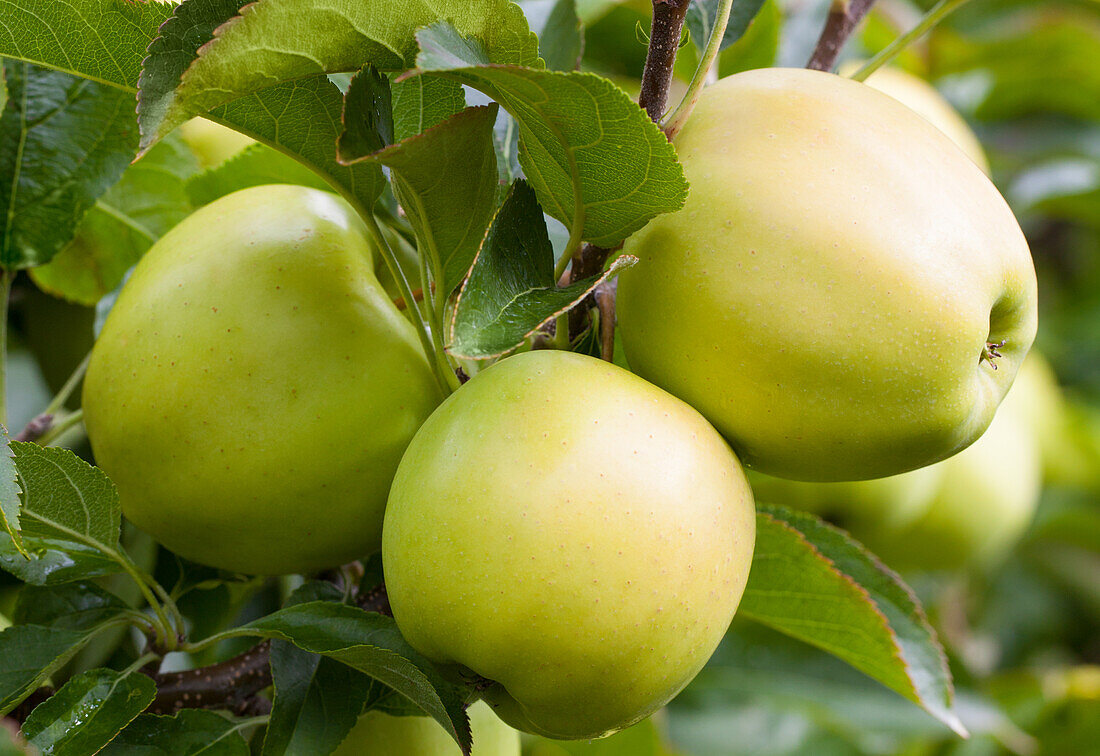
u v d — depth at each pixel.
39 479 0.54
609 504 0.52
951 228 0.53
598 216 0.54
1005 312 0.55
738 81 0.55
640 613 0.52
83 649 0.60
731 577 0.53
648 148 0.52
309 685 0.56
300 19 0.52
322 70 0.53
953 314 0.53
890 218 0.53
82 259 0.65
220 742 0.55
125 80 0.55
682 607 0.52
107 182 0.62
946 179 0.54
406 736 0.59
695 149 0.54
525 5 0.65
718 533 0.53
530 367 0.53
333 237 0.57
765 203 0.53
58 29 0.54
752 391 0.53
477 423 0.53
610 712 0.53
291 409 0.55
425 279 0.55
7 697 0.54
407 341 0.56
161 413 0.55
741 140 0.54
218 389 0.55
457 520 0.52
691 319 0.53
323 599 0.58
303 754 0.55
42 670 0.54
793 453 0.54
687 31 0.63
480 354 0.51
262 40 0.52
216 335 0.55
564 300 0.53
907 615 0.63
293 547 0.57
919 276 0.53
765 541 0.59
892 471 0.55
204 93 0.52
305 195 0.58
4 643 0.55
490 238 0.52
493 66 0.51
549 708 0.53
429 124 0.56
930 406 0.53
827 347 0.53
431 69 0.50
